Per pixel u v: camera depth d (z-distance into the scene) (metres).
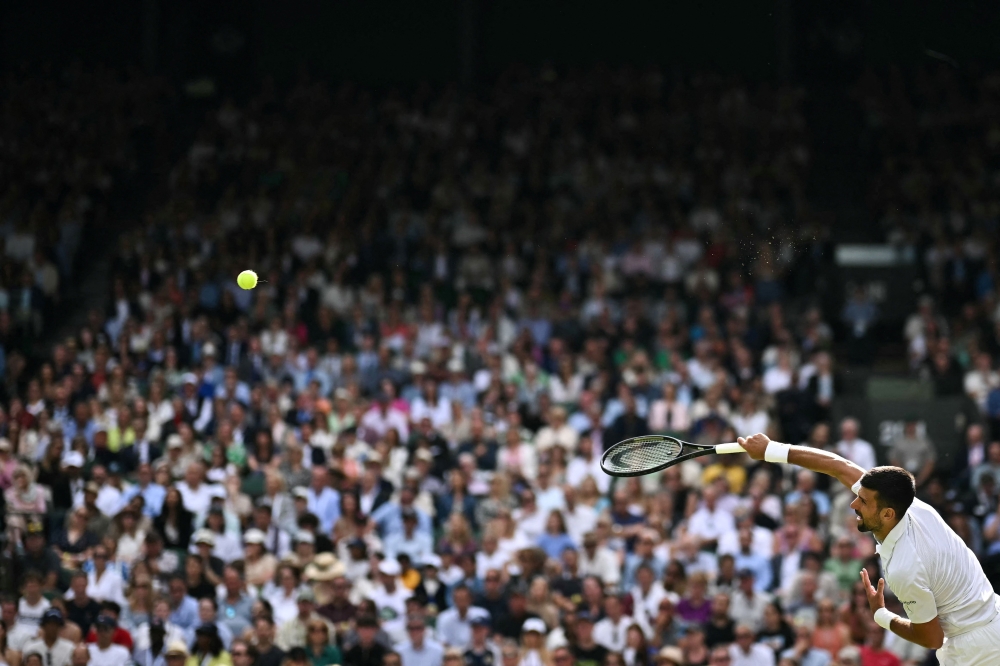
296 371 80.44
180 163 107.44
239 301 89.81
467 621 55.53
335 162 105.19
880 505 25.78
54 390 76.38
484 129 109.44
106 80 119.19
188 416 74.50
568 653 50.97
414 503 64.81
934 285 94.50
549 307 87.62
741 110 112.06
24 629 54.38
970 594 26.06
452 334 84.31
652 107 112.44
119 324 87.81
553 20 127.12
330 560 56.69
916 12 123.31
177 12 126.81
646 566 57.72
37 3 126.44
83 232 102.19
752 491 64.19
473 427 71.62
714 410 73.06
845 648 52.16
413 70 129.38
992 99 113.25
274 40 129.62
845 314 90.69
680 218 96.62
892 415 75.94
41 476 67.06
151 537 57.62
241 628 55.59
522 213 98.88
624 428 71.81
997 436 74.69
